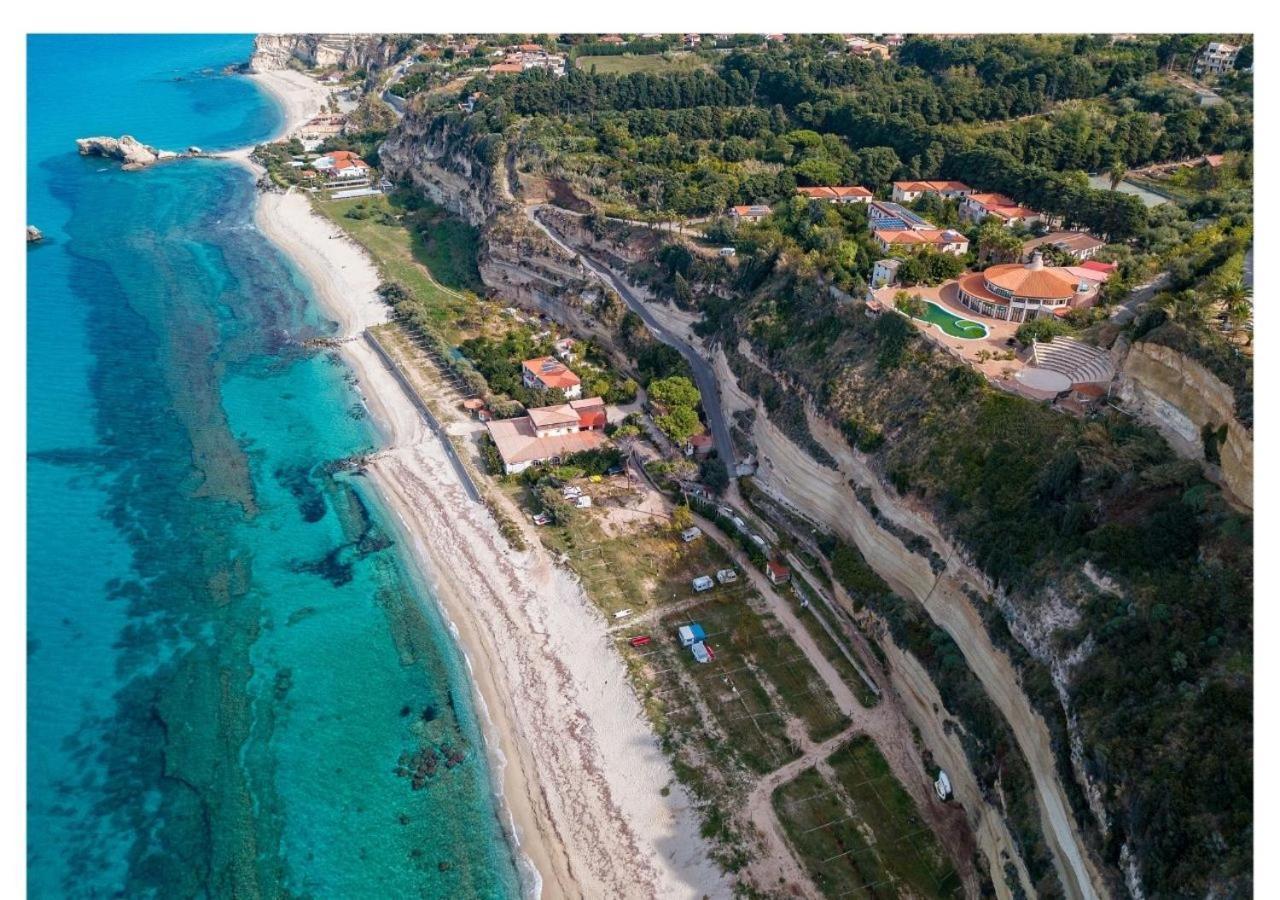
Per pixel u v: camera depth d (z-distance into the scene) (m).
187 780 73.19
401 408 126.06
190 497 107.31
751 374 110.44
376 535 101.69
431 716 79.19
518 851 67.62
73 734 76.81
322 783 73.06
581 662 83.81
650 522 102.12
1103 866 50.38
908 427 86.44
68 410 124.19
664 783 71.69
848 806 68.94
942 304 100.81
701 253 130.38
